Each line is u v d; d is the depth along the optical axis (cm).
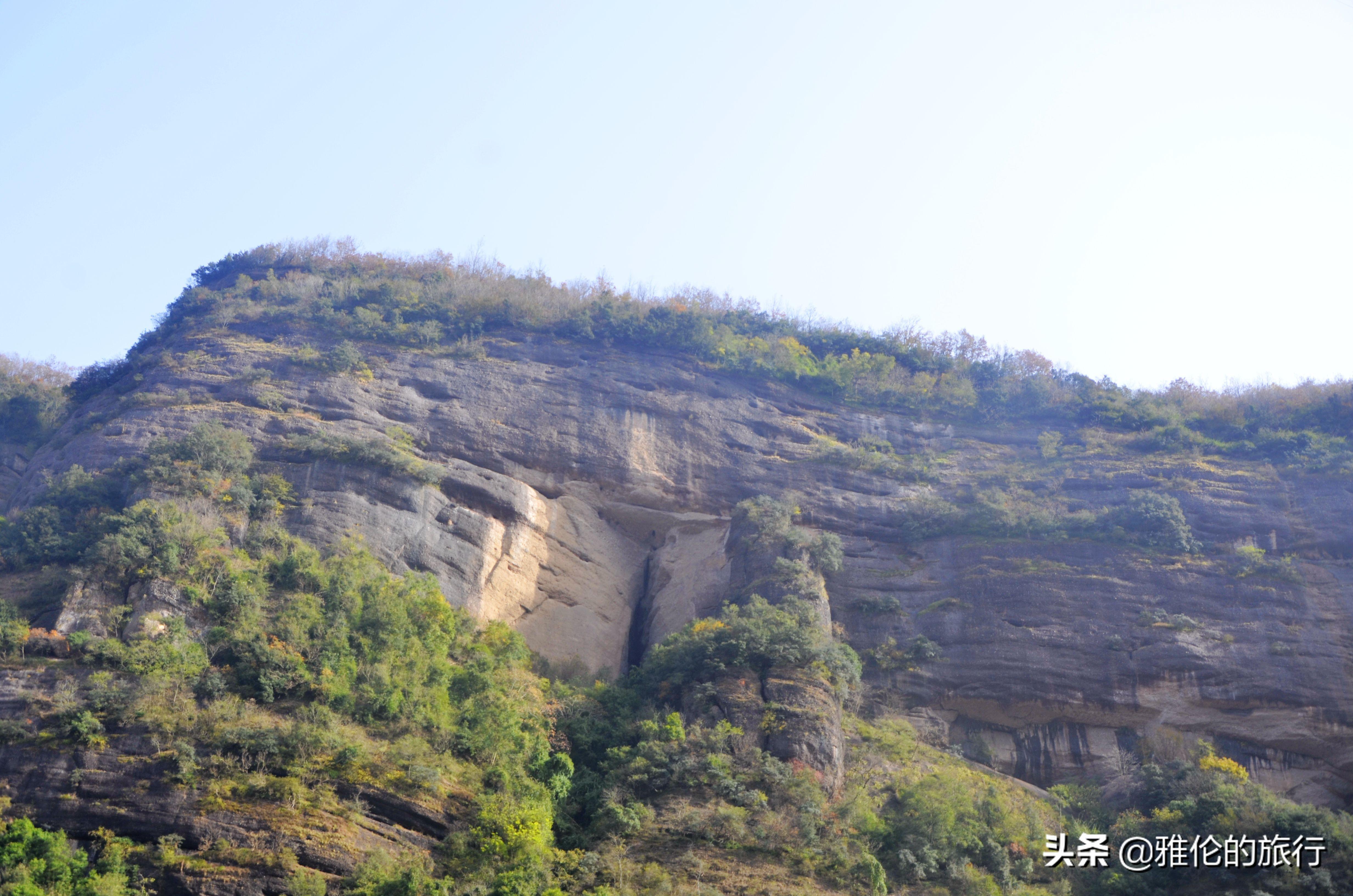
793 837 4128
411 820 3906
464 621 5119
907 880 4169
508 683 4784
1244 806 4462
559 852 3900
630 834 4084
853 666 5200
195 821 3669
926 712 5369
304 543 5153
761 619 5172
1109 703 5291
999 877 4316
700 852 4022
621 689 5147
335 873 3650
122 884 3478
